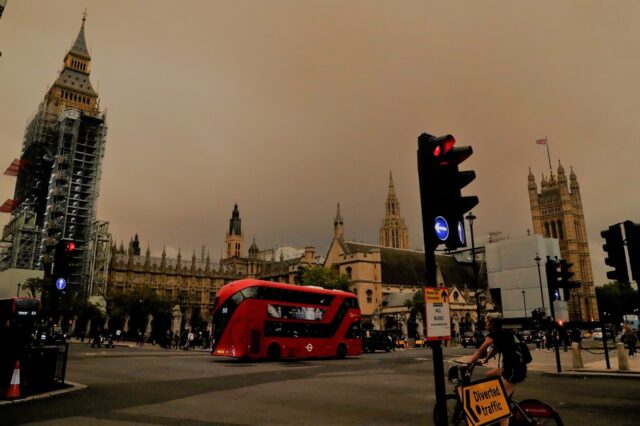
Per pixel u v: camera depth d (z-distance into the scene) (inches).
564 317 4126.5
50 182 4515.3
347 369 1063.6
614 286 5605.3
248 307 1316.4
